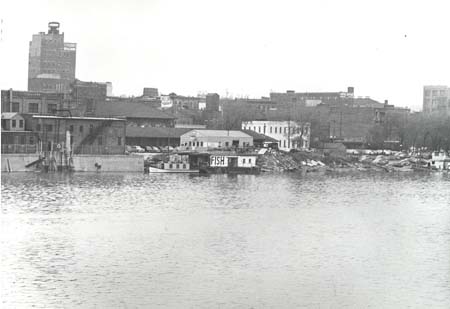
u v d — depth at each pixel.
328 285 101.50
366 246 125.75
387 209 172.38
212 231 135.62
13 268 106.44
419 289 100.44
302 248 122.69
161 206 165.50
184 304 92.88
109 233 131.88
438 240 132.38
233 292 97.56
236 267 109.31
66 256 114.00
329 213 162.38
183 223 143.50
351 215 160.50
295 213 160.62
